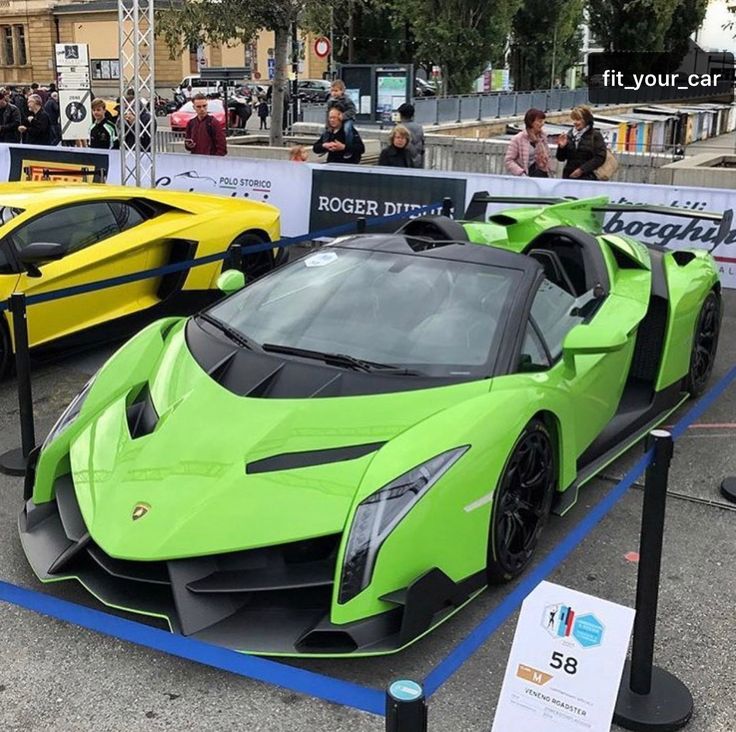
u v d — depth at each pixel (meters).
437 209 7.76
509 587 3.26
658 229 7.68
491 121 22.64
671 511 4.03
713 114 28.64
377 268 3.88
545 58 37.41
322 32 16.56
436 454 2.86
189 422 3.16
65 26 54.69
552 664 2.15
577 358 3.83
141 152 9.87
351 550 2.65
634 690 2.66
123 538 2.80
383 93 20.50
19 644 2.98
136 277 4.96
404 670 2.80
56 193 6.05
